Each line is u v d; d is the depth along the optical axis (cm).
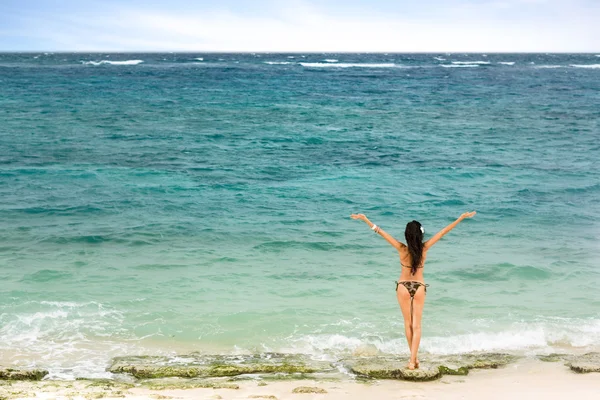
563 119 3694
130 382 668
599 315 928
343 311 929
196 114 3738
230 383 660
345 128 3244
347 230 1388
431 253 1230
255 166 2180
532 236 1363
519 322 896
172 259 1172
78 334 829
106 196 1670
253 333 847
